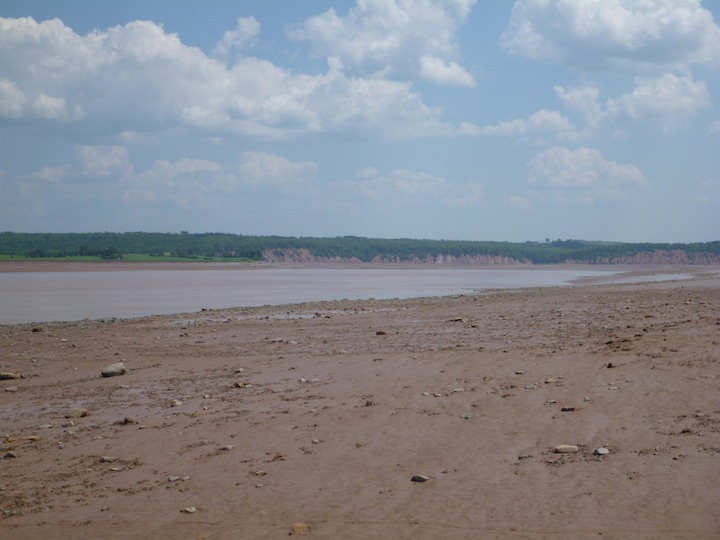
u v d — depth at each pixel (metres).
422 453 11.43
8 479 11.48
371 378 17.73
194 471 11.34
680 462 9.95
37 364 23.36
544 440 11.61
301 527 8.81
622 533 8.03
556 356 18.53
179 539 8.80
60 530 9.33
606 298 45.12
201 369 21.17
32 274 123.62
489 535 8.25
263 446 12.44
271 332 30.47
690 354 16.75
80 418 15.59
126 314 44.00
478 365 18.22
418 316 35.84
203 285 86.06
